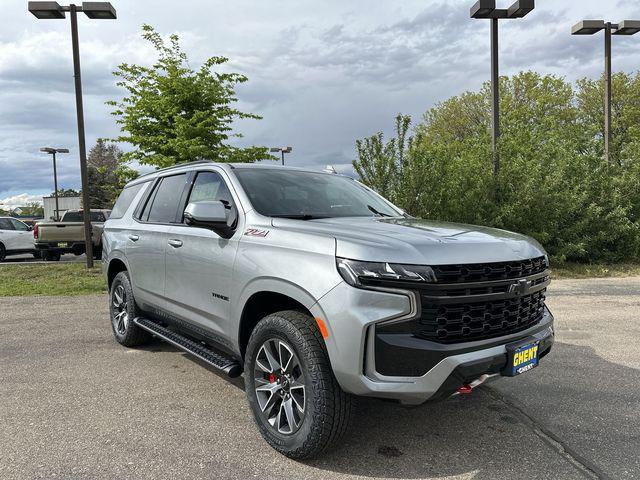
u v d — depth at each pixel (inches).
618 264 480.7
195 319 153.7
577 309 286.0
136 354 201.3
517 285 113.8
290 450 114.3
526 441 125.7
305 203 149.9
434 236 114.3
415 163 444.5
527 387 163.3
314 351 109.8
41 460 115.0
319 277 109.0
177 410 144.7
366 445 123.4
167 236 168.4
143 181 208.7
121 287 210.5
